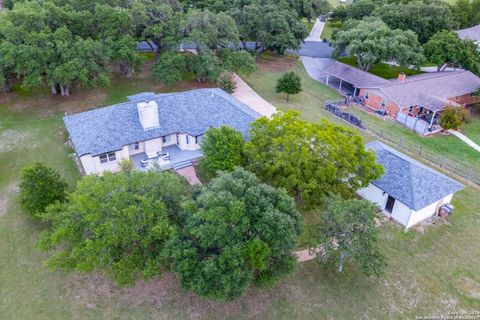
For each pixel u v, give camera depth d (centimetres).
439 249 2842
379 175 2806
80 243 2200
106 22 4712
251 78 5956
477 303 2439
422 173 3041
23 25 4297
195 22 5022
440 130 4728
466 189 3584
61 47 4250
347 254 2352
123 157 3519
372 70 6744
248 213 2131
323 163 2681
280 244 2086
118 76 5431
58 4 5153
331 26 9756
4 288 2391
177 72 4891
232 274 1966
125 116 3578
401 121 4853
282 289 2456
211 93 3962
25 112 4453
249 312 2303
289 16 6475
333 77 6394
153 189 2291
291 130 2811
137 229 2130
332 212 2358
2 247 2675
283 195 2252
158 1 5778
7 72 4425
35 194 2717
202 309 2300
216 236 2006
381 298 2445
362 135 4462
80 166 3544
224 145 2908
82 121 3519
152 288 2414
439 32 6291
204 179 3409
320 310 2347
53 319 2219
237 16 6288
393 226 3039
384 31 5825
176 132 3672
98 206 2162
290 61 6931
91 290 2392
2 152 3741
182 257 2033
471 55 5888
